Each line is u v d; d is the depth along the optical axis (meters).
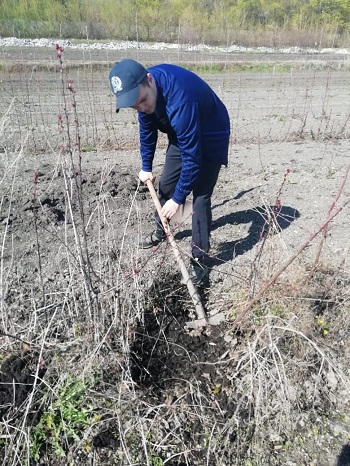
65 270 3.19
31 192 4.12
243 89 11.11
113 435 2.20
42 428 2.16
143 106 2.46
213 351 2.67
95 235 3.67
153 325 2.79
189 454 2.21
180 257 2.83
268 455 2.29
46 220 3.77
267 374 2.49
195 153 2.55
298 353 2.65
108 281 2.69
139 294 2.71
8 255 3.36
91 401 2.29
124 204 4.22
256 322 2.73
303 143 6.60
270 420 2.39
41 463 2.09
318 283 3.01
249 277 2.88
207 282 3.20
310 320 2.79
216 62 14.06
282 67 14.57
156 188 4.52
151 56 14.41
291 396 2.47
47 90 9.40
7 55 12.55
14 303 2.83
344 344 2.78
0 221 3.75
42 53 13.60
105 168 4.05
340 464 2.28
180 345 2.68
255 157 5.84
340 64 15.31
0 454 2.08
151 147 3.07
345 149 6.27
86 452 2.14
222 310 2.96
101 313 2.49
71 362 2.41
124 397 2.31
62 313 2.60
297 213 4.20
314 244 3.58
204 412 2.37
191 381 2.49
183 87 2.44
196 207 2.99
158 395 2.42
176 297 3.02
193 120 2.46
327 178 5.07
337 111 9.03
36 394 2.25
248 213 4.20
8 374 2.33
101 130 6.86
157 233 3.39
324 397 2.53
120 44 16.44
